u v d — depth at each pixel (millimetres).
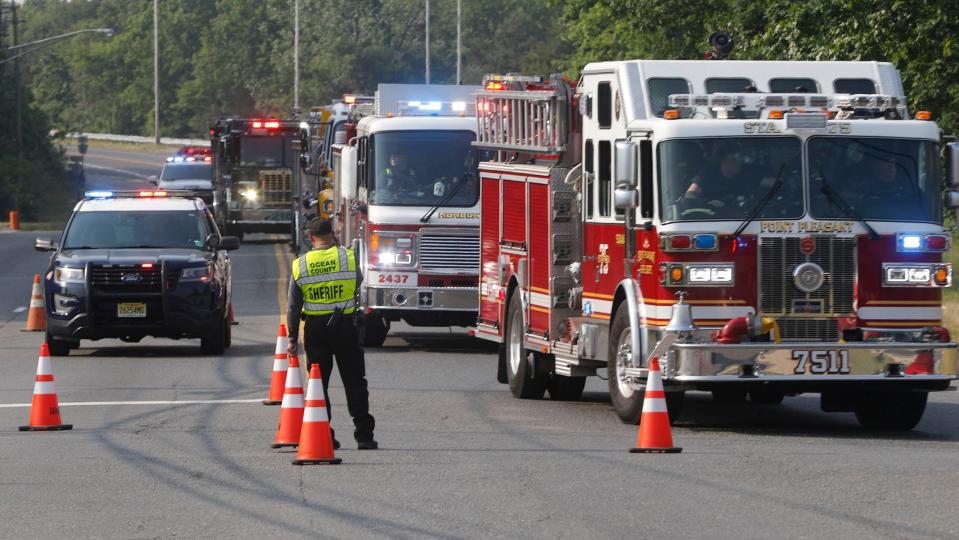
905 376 37531
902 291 38250
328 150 84688
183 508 28234
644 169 38875
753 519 26609
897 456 34000
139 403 45500
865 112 39406
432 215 62281
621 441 37031
